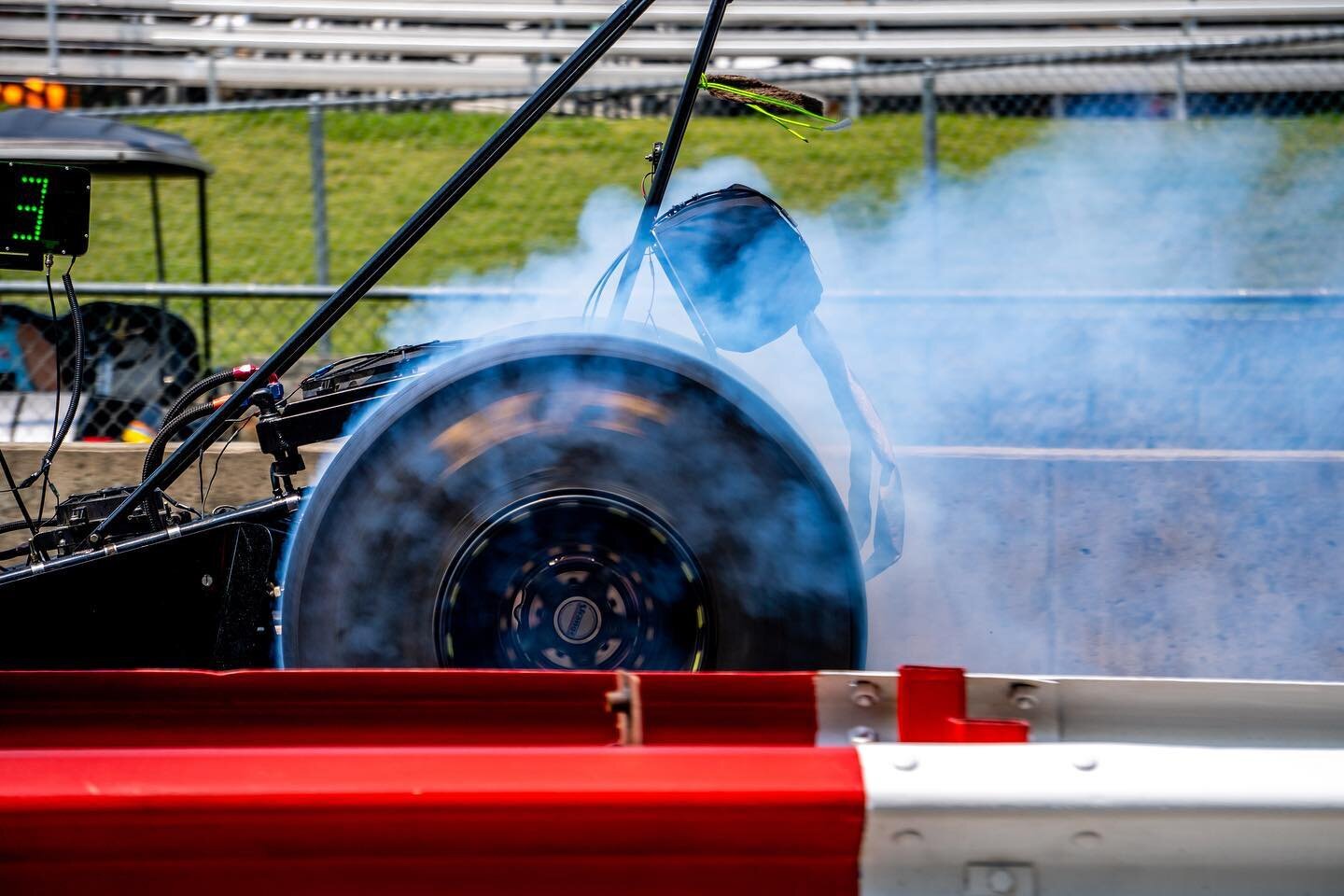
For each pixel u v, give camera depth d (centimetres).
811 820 237
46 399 914
